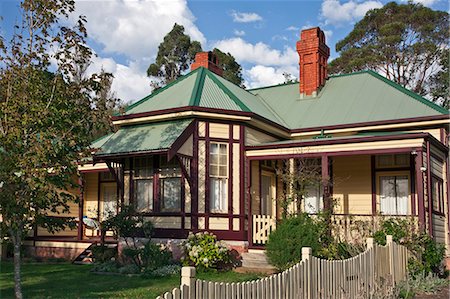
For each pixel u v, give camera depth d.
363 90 22.25
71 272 16.22
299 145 17.41
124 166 18.70
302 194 18.28
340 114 21.03
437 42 40.09
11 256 21.59
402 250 13.02
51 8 11.27
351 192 20.16
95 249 18.75
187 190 17.17
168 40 55.72
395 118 19.39
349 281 9.80
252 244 17.45
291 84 25.14
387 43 40.50
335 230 15.83
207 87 19.72
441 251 15.44
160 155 17.84
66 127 11.05
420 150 15.76
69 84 11.58
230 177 17.62
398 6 42.00
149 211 17.92
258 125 18.88
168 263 16.03
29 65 11.02
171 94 19.81
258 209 18.91
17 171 10.02
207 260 15.24
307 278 8.36
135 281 13.83
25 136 10.42
